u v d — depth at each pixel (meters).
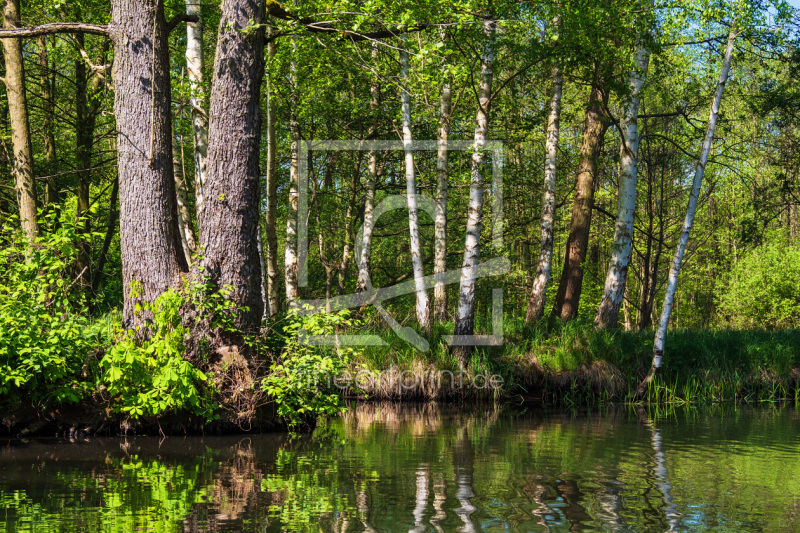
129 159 8.47
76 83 17.16
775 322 27.73
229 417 8.40
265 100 17.05
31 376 7.70
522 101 18.44
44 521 4.51
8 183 16.03
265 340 8.90
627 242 15.69
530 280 25.91
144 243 8.43
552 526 4.48
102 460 6.62
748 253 29.59
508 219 22.42
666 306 13.16
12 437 7.90
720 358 14.83
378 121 18.97
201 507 4.88
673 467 6.48
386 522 4.54
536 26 13.06
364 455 7.04
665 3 13.55
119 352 7.83
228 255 8.62
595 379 13.52
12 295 7.89
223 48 8.66
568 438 8.36
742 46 14.06
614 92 15.19
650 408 12.25
